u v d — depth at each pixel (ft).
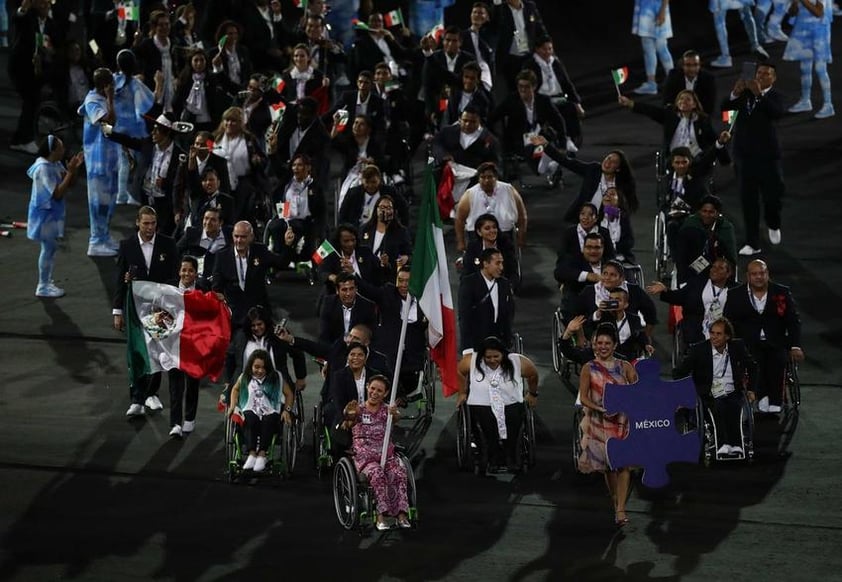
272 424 188.03
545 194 295.48
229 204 243.81
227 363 200.75
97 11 342.44
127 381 219.82
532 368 191.21
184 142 286.66
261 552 170.60
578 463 181.57
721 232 225.97
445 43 303.68
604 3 415.85
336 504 177.58
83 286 255.29
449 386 195.42
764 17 386.93
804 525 176.14
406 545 171.83
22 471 191.31
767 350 203.72
